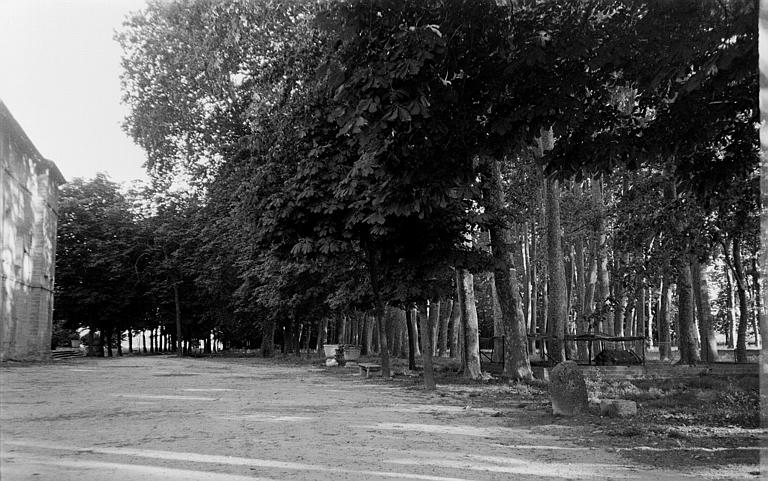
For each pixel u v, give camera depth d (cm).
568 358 2386
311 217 1753
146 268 5150
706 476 683
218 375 2300
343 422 1059
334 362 3006
